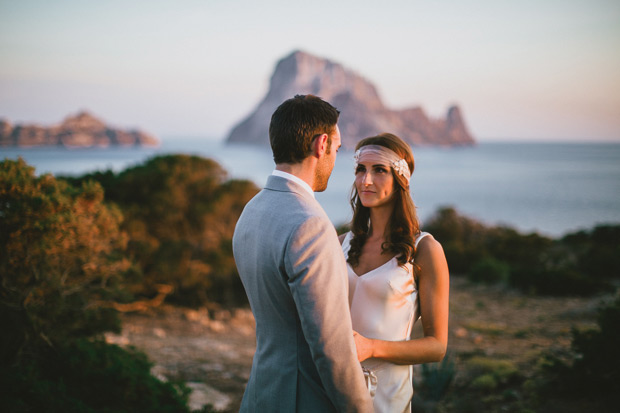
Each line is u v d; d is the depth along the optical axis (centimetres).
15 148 14462
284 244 145
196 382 506
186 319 894
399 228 203
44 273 351
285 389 154
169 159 1015
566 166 13625
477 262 1348
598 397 365
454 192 6081
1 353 318
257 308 161
